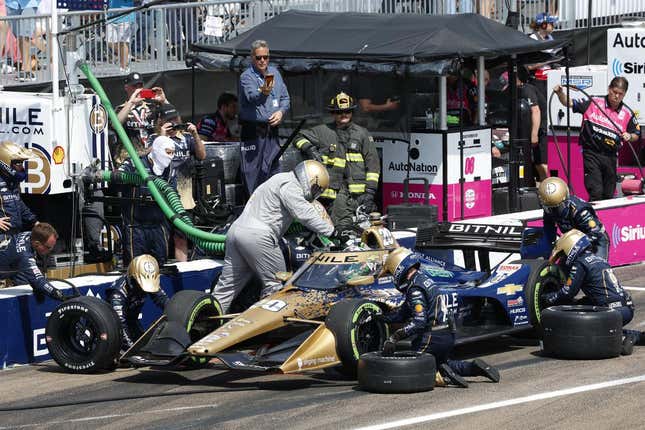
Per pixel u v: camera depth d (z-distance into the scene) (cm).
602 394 1944
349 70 3400
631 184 3788
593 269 2372
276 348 2134
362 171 3222
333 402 1934
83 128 2964
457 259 3056
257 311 2148
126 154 3116
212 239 2678
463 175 3422
